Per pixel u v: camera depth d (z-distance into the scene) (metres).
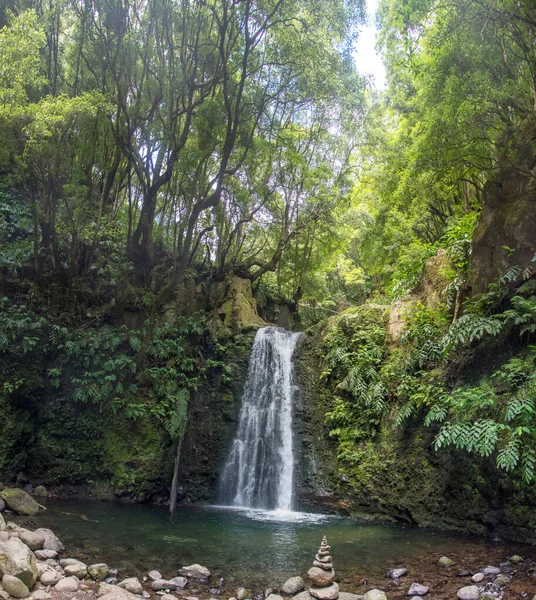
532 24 9.16
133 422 12.41
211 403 13.67
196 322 14.68
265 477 12.57
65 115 10.81
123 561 7.06
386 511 10.41
